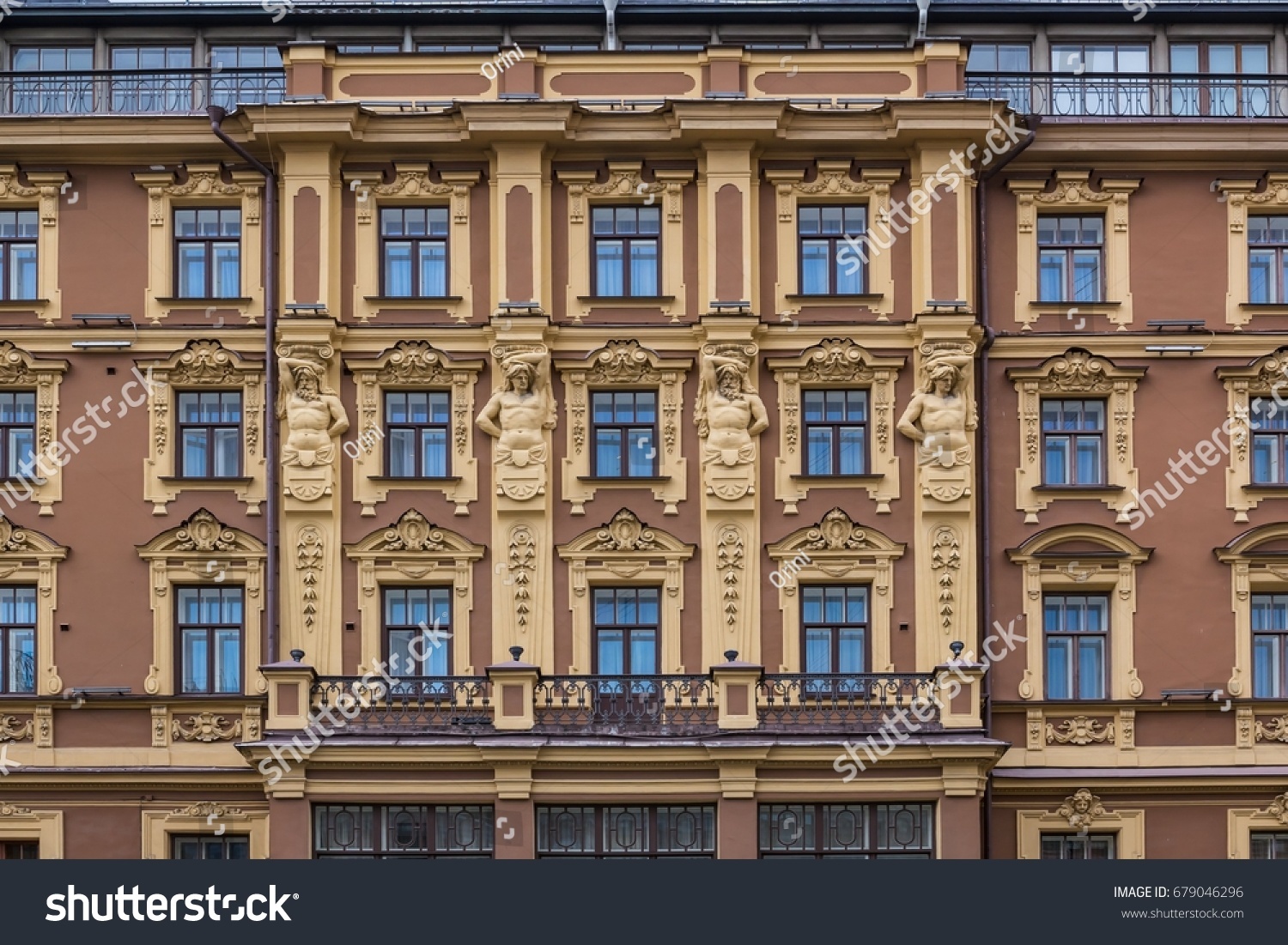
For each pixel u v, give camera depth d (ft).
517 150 167.53
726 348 165.48
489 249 167.84
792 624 163.84
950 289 165.89
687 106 165.58
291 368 165.17
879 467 165.68
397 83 168.76
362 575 164.76
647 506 165.37
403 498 165.68
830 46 179.32
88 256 168.86
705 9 178.60
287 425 165.68
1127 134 168.86
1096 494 166.50
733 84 167.94
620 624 164.86
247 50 180.04
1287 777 162.30
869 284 167.63
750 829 156.15
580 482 165.48
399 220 169.17
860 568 164.66
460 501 165.48
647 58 168.96
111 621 165.17
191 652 165.89
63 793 162.71
